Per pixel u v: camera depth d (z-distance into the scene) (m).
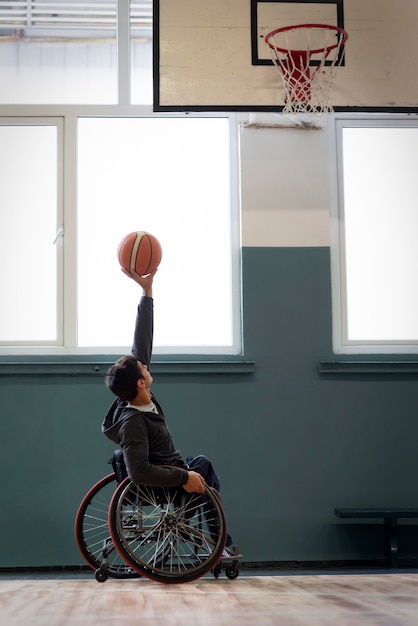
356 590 3.01
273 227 5.20
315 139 5.27
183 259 5.23
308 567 4.97
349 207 5.32
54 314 5.14
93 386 5.02
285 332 5.14
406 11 4.95
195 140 5.30
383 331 5.25
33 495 4.94
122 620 2.38
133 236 4.05
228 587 3.22
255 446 5.04
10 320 5.12
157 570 3.32
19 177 5.21
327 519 5.03
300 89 4.86
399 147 5.36
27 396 4.99
